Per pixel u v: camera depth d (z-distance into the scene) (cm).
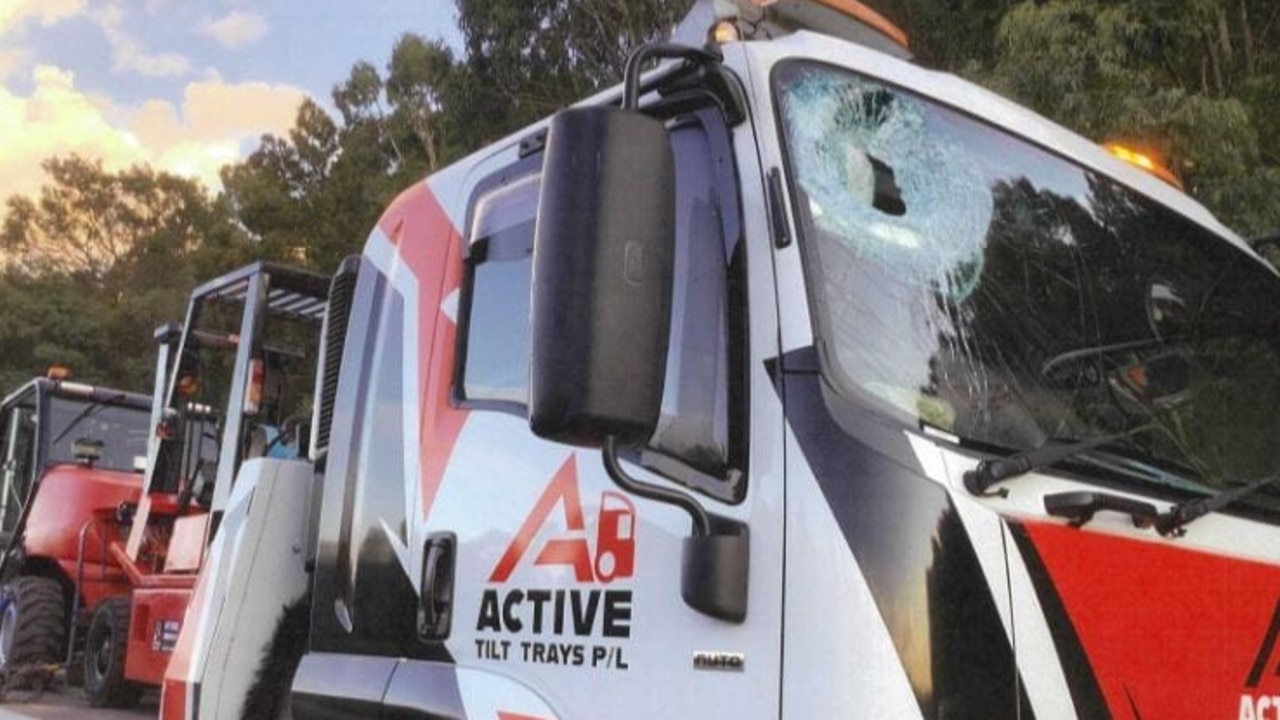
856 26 356
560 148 243
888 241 279
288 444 628
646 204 240
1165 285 337
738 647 251
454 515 340
